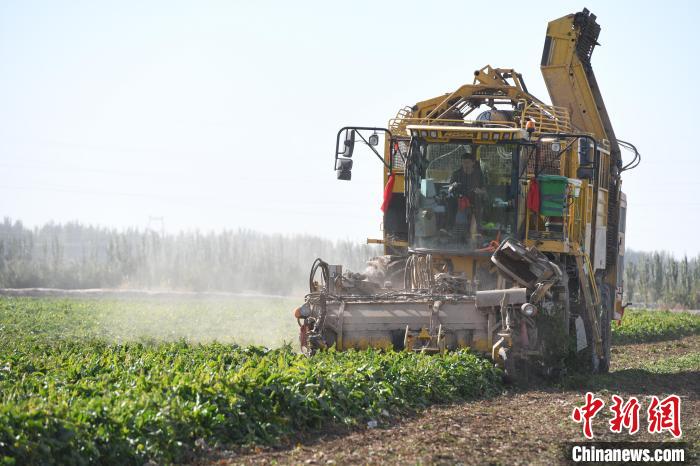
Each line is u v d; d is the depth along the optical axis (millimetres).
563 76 40281
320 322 28219
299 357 25391
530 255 28875
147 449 17328
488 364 27250
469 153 31984
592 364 33438
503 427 21703
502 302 27688
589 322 33469
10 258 160500
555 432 21266
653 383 31312
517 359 28328
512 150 31734
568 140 33031
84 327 54469
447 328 28109
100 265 150000
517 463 18016
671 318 77312
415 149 32312
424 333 27859
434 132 31953
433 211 32250
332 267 30578
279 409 20484
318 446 19188
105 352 27219
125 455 17000
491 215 31984
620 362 42531
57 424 16703
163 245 173750
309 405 21016
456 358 26688
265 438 19328
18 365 24172
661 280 165625
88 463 16500
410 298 29016
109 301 88000
